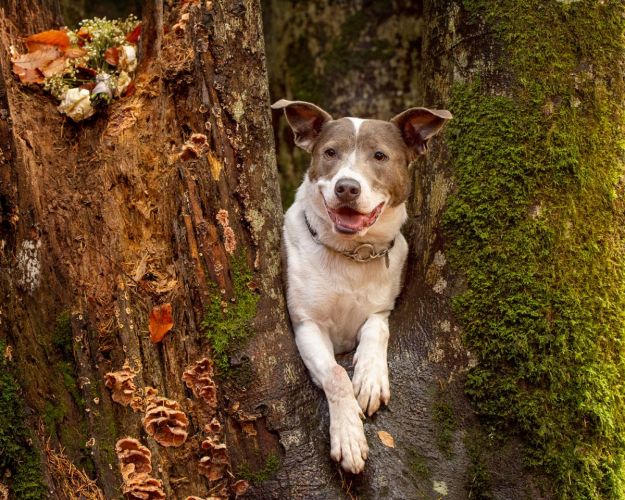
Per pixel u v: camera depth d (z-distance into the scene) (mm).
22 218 1027
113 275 1030
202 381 1008
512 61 1059
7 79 1078
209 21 1033
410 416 1051
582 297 1032
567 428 1010
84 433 1005
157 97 1100
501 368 1030
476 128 1072
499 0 1070
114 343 1012
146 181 1066
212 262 1021
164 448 998
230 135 1042
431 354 1075
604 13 1064
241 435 1010
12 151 1027
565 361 1016
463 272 1065
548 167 1040
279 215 1127
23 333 1011
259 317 1047
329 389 1042
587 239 1045
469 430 1037
